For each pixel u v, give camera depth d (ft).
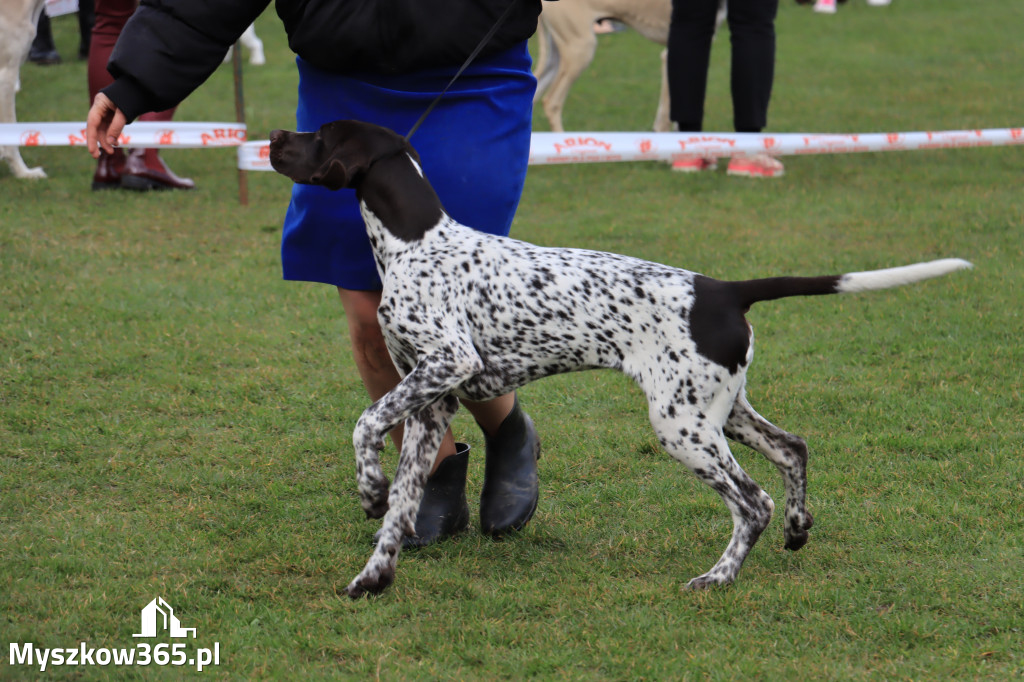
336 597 14.39
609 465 19.38
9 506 17.19
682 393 14.14
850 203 37.68
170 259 30.91
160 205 36.68
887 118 51.72
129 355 23.88
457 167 15.47
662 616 13.94
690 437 14.20
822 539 16.42
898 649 13.23
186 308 27.04
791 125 49.75
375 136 14.58
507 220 16.15
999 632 13.61
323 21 15.05
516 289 14.29
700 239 33.47
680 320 14.10
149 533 16.38
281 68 63.93
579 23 46.85
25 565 15.08
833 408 21.75
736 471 14.47
